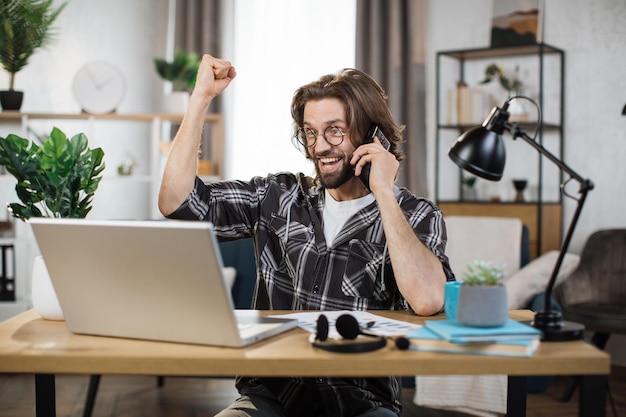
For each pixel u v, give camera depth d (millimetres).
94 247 1383
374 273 1771
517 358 1285
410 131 4801
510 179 4773
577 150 4602
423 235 1801
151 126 5160
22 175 1753
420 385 3186
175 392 3775
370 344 1325
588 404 1292
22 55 4586
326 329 1372
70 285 1444
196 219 1875
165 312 1374
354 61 5004
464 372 1280
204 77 1854
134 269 1363
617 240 4098
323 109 1808
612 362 4488
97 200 5168
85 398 3637
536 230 4316
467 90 4586
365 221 1799
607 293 4031
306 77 5070
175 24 5062
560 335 1411
